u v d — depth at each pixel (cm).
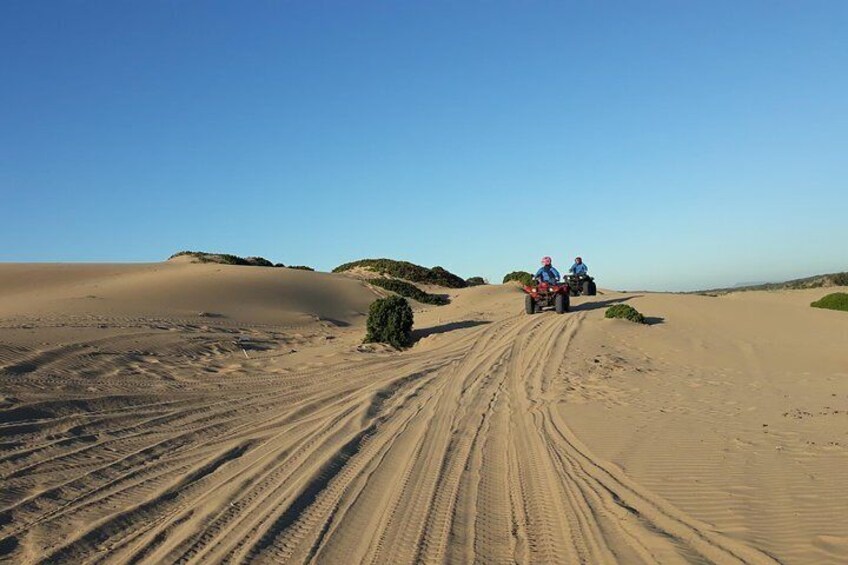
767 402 1145
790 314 2320
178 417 1041
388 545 550
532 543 549
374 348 1972
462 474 747
